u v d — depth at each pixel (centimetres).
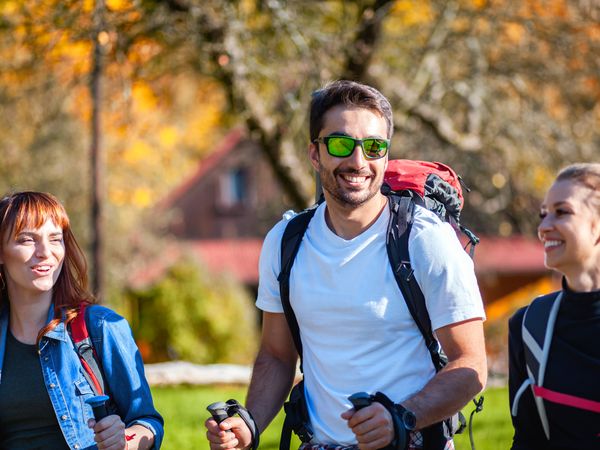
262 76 3519
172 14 3312
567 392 912
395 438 887
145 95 4422
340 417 984
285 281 1025
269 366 1108
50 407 1013
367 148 972
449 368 946
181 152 8519
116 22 3166
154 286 5344
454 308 954
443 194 1038
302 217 1046
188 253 5575
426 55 3894
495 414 2284
